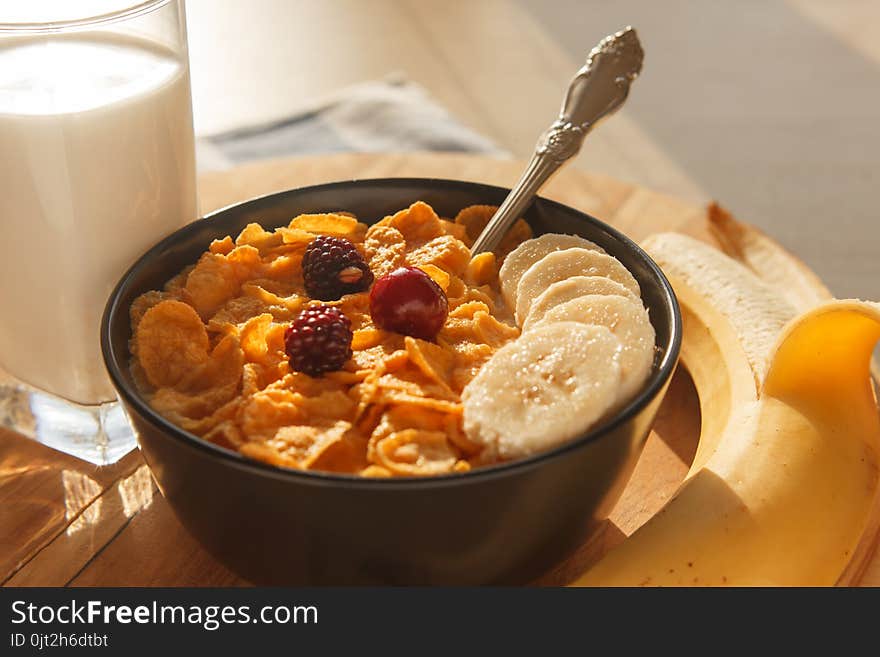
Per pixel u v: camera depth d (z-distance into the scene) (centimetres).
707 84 102
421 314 42
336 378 41
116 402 46
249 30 107
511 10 114
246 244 46
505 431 38
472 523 38
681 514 41
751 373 46
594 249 46
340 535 38
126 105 43
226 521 39
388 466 38
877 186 89
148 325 42
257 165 60
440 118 77
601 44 51
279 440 39
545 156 49
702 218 58
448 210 49
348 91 80
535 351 40
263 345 42
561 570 43
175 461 39
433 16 112
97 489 45
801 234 83
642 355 40
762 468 41
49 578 42
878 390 48
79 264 44
